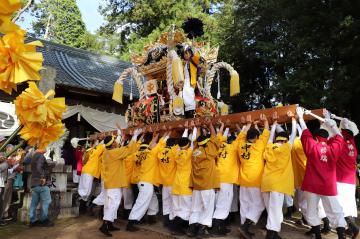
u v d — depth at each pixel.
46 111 1.80
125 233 6.67
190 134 7.34
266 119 6.02
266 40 19.91
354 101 14.55
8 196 8.36
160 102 8.82
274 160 5.41
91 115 13.00
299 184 6.13
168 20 22.72
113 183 6.59
